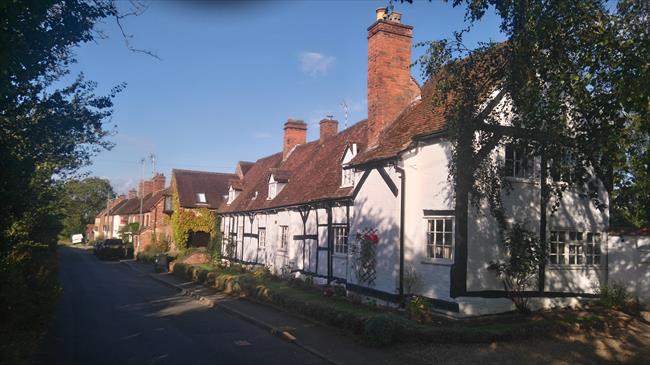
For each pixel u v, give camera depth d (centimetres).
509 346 973
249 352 946
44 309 1034
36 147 838
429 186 1334
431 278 1289
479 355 904
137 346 979
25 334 917
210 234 3925
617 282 1394
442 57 897
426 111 1484
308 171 2341
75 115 840
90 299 1719
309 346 974
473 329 1018
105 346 976
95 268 3294
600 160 794
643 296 1341
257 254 2597
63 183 1219
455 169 1020
